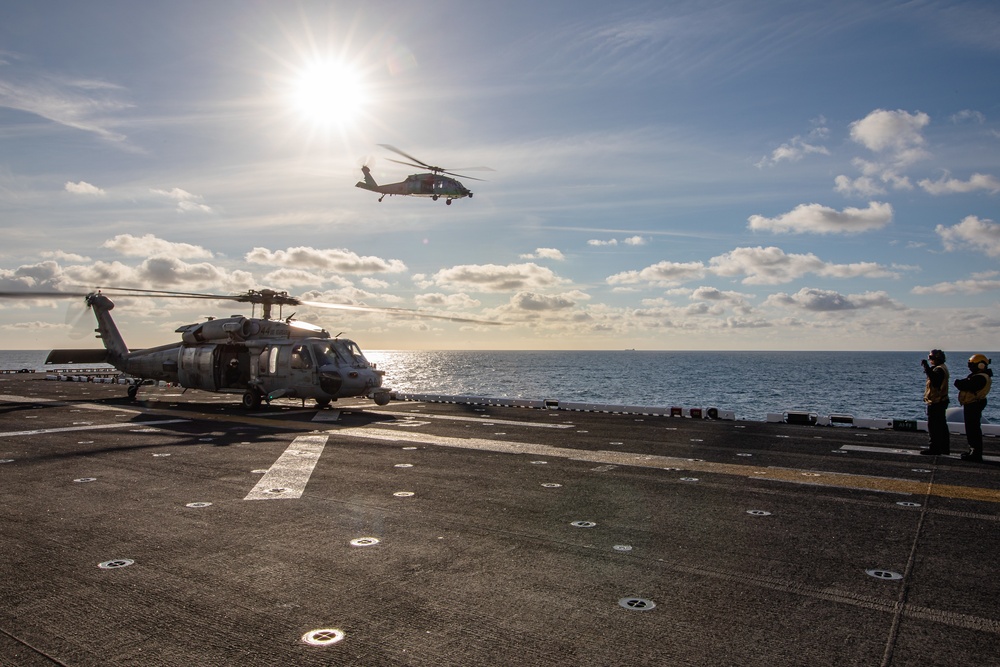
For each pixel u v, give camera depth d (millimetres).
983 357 12266
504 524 7633
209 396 28625
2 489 9570
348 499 8906
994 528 7523
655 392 68500
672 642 4527
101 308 27109
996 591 5551
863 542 6961
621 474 10727
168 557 6406
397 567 6098
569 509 8367
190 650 4402
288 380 21594
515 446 13773
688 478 10398
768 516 8039
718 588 5594
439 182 39469
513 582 5711
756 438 15062
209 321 23875
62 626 4809
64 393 29781
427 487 9688
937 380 12867
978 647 4477
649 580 5781
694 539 7059
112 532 7297
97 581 5742
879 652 4391
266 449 13266
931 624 4859
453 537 7094
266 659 4266
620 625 4816
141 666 4184
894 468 11320
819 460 12109
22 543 6902
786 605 5219
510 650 4391
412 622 4855
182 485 9812
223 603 5234
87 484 9906
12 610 5113
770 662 4238
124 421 18422
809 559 6391
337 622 4859
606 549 6680
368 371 22047
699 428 16984
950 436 15641
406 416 20000
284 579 5777
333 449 13305
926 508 8469
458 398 25266
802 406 51781
